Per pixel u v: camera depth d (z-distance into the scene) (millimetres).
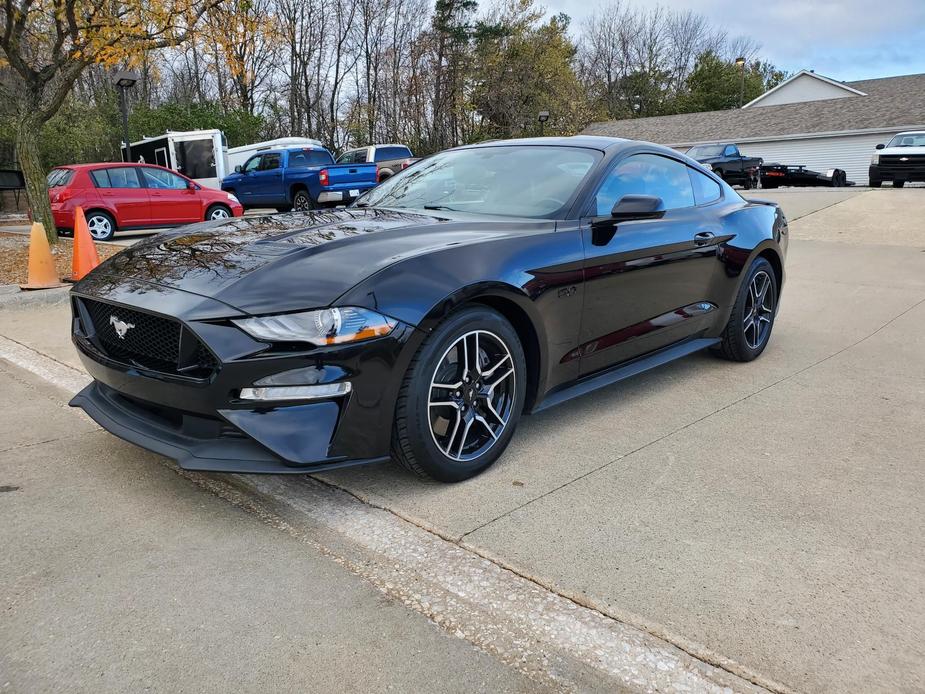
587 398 3854
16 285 6785
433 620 1940
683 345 4094
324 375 2291
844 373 4309
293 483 2783
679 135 37281
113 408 2787
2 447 3111
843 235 10938
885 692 1666
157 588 2062
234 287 2387
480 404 2771
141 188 12336
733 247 4191
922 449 3123
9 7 8867
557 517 2504
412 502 2619
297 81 42438
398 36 43000
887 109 32562
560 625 1916
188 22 9805
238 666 1743
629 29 60906
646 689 1688
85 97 28047
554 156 3645
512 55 38375
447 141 40031
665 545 2312
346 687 1679
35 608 1960
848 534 2383
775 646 1823
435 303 2471
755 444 3182
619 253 3316
